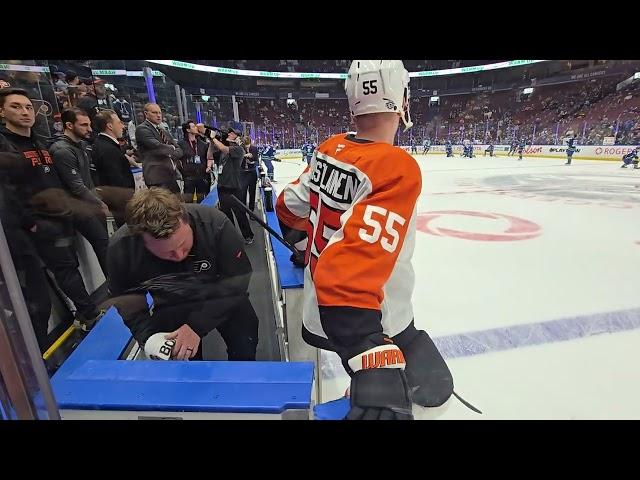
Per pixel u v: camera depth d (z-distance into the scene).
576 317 2.24
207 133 3.01
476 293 2.61
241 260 0.97
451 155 15.51
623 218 4.86
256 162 4.25
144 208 0.75
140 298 0.90
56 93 1.50
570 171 10.56
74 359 0.96
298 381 0.82
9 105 0.76
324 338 0.98
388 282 0.93
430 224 4.70
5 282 0.44
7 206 0.72
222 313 0.98
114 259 0.82
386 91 0.82
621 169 10.91
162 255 0.83
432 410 1.07
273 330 1.61
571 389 1.60
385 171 0.76
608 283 2.77
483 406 1.48
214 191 2.87
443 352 1.89
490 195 6.87
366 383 0.63
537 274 2.95
